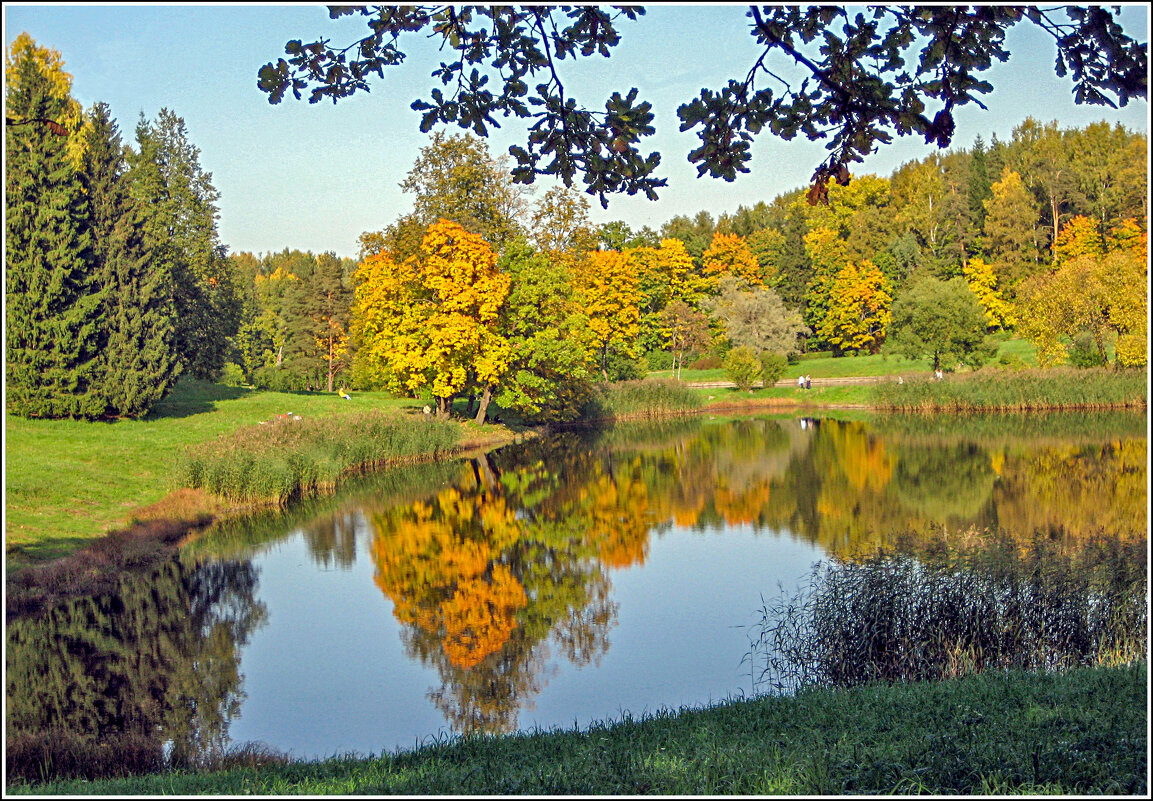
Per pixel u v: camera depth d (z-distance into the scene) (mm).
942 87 6805
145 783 8555
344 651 15172
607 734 9445
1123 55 6582
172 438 34062
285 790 7758
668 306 81625
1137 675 9664
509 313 48188
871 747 7801
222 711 12594
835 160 6938
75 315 35250
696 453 41469
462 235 43562
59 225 35594
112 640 15695
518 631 16266
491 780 7594
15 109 35531
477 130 7375
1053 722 8062
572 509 28453
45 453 29391
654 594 18469
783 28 6750
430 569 20891
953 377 58312
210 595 18547
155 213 46719
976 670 12414
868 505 27438
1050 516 24266
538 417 55062
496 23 7184
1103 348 54656
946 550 16203
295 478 30406
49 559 19828
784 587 18375
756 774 7172
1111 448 37594
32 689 13336
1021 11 6570
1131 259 53406
